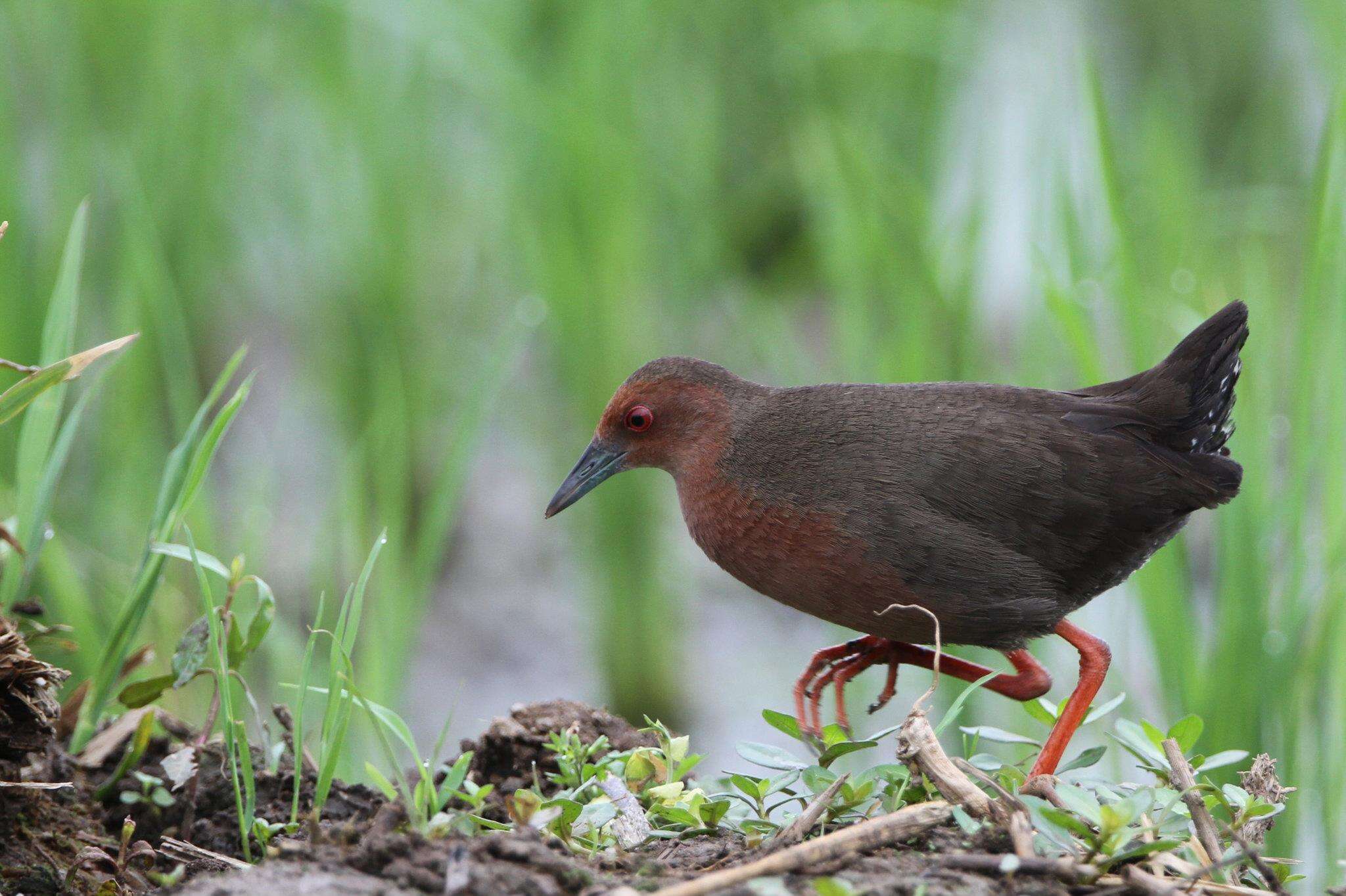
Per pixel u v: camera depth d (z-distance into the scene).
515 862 5.44
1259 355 10.44
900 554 6.91
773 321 13.96
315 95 14.07
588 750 6.75
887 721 11.81
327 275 14.31
